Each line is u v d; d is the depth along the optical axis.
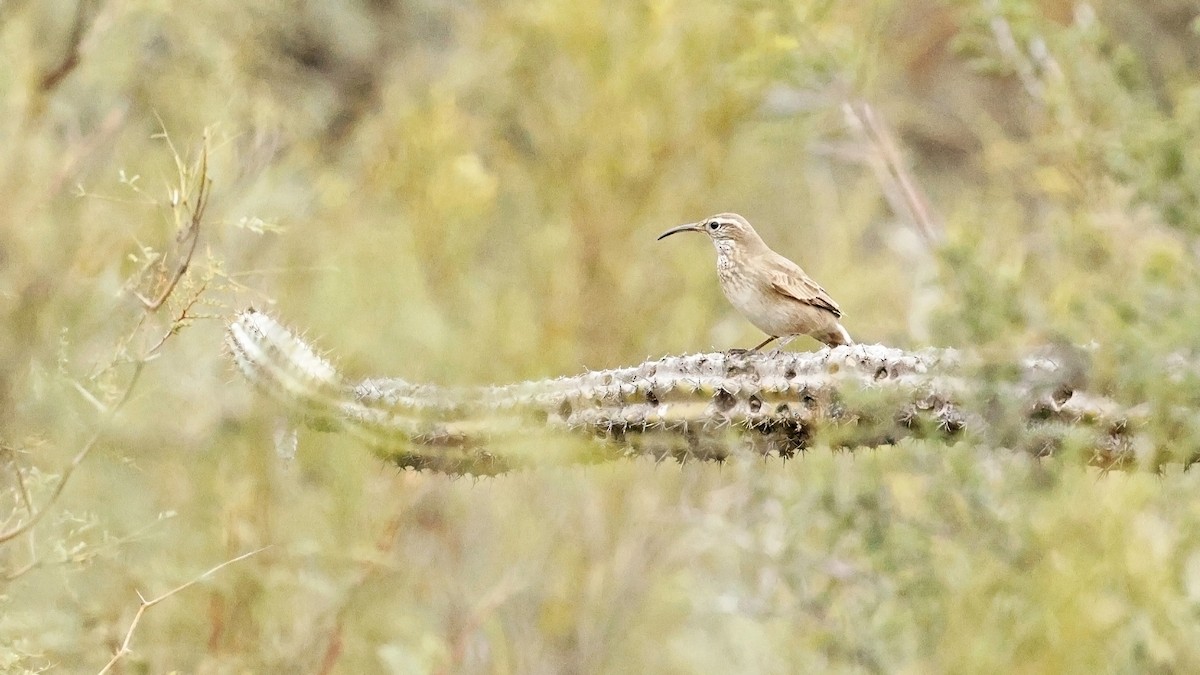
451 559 12.72
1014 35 11.25
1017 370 6.91
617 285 13.84
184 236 8.68
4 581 8.48
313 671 11.01
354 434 7.86
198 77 13.09
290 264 12.80
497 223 14.75
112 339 10.88
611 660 12.70
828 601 10.61
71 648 9.59
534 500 12.73
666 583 12.69
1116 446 6.88
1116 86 9.27
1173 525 9.31
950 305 8.29
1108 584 9.15
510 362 13.34
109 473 10.32
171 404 11.32
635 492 12.84
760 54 11.77
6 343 10.70
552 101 14.16
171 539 10.80
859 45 11.97
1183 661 9.11
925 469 9.81
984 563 9.68
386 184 13.92
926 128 18.08
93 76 12.29
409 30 17.36
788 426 7.25
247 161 12.34
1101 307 7.28
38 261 11.34
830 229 15.85
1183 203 7.77
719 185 14.41
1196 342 6.71
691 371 7.40
